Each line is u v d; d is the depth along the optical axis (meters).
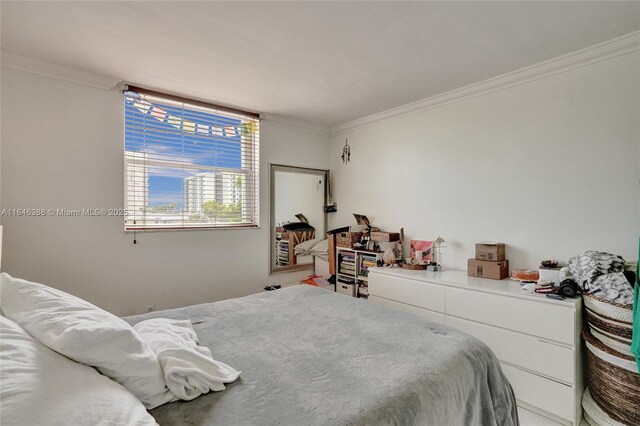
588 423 1.81
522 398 1.95
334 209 4.04
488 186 2.61
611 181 2.01
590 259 1.80
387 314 1.76
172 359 1.03
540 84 2.31
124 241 2.59
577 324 1.79
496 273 2.38
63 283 2.34
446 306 2.35
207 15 1.70
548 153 2.27
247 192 3.41
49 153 2.28
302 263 3.86
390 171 3.41
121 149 2.57
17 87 2.16
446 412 1.04
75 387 0.72
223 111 3.15
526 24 1.79
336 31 1.86
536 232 2.34
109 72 2.40
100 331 0.87
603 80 2.03
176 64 2.27
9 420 0.56
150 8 1.63
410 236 3.21
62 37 1.91
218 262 3.13
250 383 1.07
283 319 1.68
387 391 1.01
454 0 1.58
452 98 2.81
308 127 3.86
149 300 2.71
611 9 1.65
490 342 2.09
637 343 1.43
